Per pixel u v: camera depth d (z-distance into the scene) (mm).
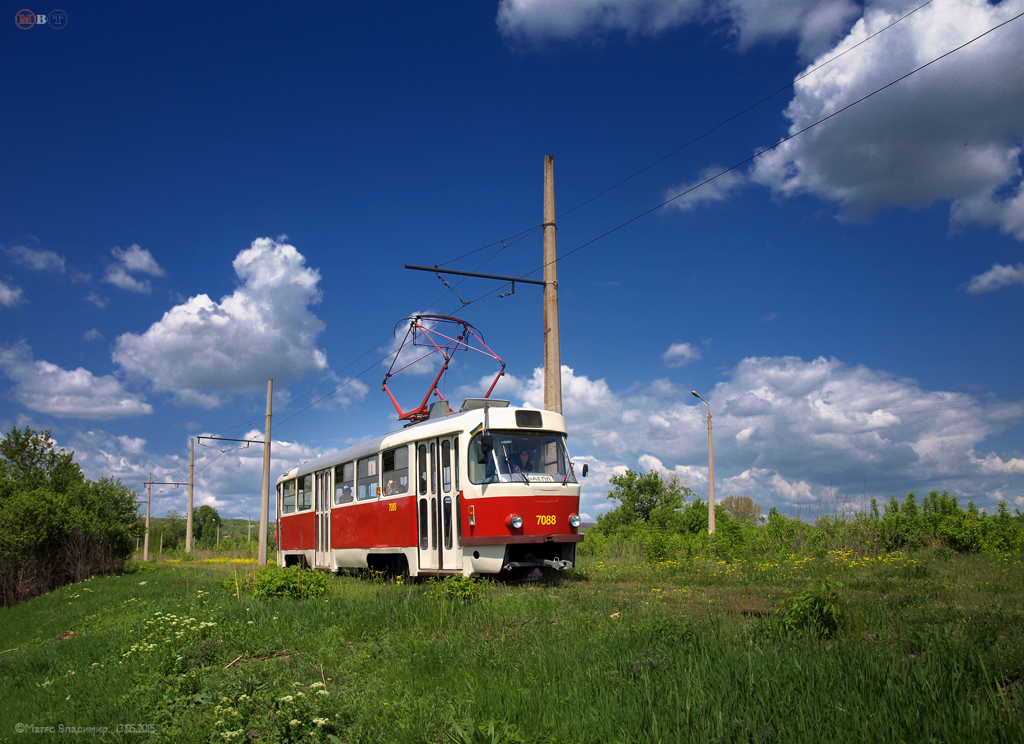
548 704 5160
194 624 9289
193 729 5504
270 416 31469
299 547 21219
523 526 12562
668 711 4730
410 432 14898
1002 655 5602
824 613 6980
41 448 36438
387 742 4863
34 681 8672
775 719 4434
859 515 20938
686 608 9578
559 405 16406
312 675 6777
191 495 49312
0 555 26891
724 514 38438
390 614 9148
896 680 4891
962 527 21016
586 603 9781
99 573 32250
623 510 44531
